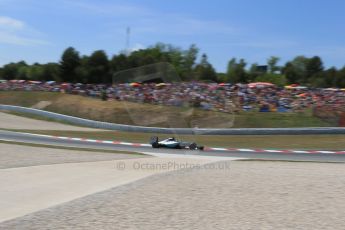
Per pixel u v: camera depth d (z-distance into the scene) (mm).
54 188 10641
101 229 7035
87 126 42719
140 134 35094
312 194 10297
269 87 47906
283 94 45375
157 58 91562
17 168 13727
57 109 49406
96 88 56656
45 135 32188
